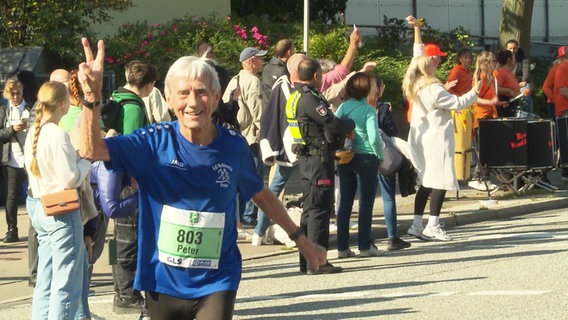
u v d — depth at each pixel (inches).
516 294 367.6
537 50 1223.5
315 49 919.0
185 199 210.2
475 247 485.7
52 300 303.9
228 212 213.6
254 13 1024.9
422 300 366.0
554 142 657.0
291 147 427.5
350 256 469.1
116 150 208.1
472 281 397.7
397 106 922.7
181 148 210.8
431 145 501.0
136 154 209.0
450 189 504.7
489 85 642.2
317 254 229.0
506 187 660.7
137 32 856.3
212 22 889.5
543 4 1406.3
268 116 459.2
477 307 349.1
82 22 789.9
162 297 211.3
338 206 487.8
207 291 210.4
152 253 212.1
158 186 210.2
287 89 453.1
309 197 413.4
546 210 635.5
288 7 1037.2
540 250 464.1
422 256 465.1
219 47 860.0
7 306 391.5
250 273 438.6
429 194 532.1
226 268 212.8
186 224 209.6
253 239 500.7
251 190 218.5
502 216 607.5
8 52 702.5
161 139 211.2
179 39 860.6
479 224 581.3
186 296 210.2
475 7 1330.0
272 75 529.3
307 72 413.7
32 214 310.5
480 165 641.6
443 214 584.7
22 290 415.8
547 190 677.9
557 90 776.9
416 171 521.0
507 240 505.4
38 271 313.9
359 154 449.7
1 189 629.0
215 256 211.5
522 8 1018.7
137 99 333.4
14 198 510.0
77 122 317.7
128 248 350.3
